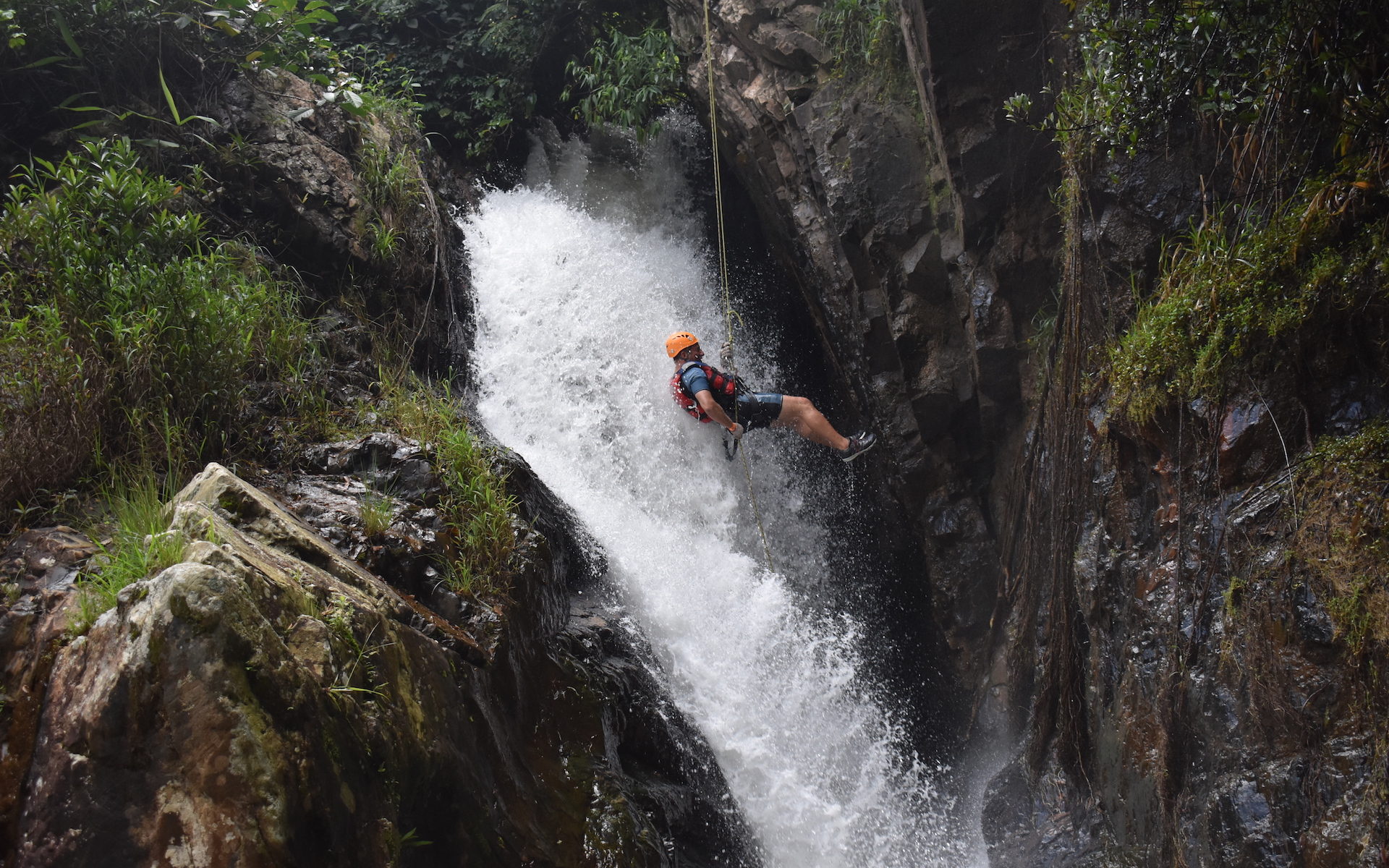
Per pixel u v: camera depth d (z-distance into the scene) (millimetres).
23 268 4375
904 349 6094
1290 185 3432
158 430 3971
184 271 4359
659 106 8742
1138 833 3883
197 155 5801
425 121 8727
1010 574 5926
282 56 6477
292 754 2334
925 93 5566
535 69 9164
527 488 4762
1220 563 3389
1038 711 4965
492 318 7305
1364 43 2967
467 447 4406
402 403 5047
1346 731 2785
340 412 4891
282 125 6203
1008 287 5543
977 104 5207
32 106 5465
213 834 2203
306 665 2553
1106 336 4328
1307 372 3191
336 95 6539
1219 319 3434
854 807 5688
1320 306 3137
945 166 5559
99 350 3982
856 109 6281
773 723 5711
